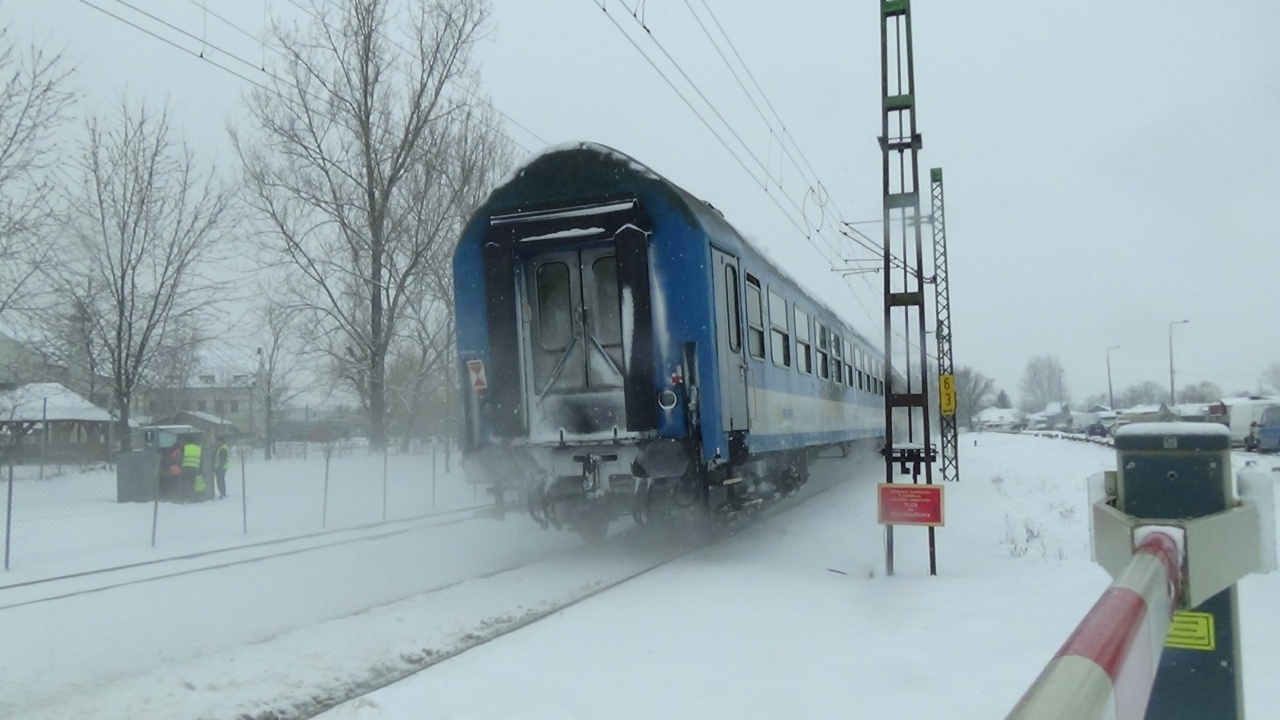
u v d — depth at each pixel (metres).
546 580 8.57
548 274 9.58
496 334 9.45
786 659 5.69
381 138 27.31
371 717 4.78
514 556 10.53
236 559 10.38
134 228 28.34
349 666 5.73
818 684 5.16
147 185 28.38
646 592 7.83
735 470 10.23
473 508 16.88
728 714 4.75
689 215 9.00
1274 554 2.51
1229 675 2.52
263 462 26.84
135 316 29.27
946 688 5.00
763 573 8.66
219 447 18.55
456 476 22.77
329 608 7.77
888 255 8.92
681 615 6.94
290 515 15.52
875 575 8.66
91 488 20.41
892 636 6.16
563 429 9.40
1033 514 12.94
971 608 6.93
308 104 26.78
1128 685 1.59
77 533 12.96
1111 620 1.67
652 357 8.91
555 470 9.54
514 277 9.42
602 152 9.20
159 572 9.58
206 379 70.31
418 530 12.84
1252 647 5.72
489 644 6.23
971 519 12.73
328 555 10.59
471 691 5.16
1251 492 2.55
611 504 9.70
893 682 5.14
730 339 9.58
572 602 7.50
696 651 5.92
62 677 5.82
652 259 8.99
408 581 8.95
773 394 11.31
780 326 12.01
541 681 5.32
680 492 9.05
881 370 24.27
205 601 8.05
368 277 27.69
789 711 4.77
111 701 5.17
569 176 9.28
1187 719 2.54
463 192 27.06
